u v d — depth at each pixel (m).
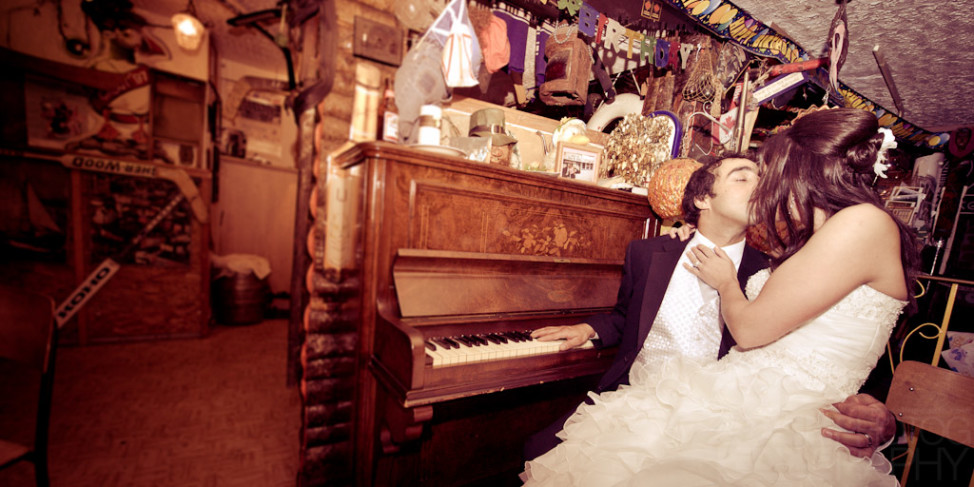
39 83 3.84
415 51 2.03
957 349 2.67
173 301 4.55
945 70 3.25
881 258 0.99
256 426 2.89
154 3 4.14
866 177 1.13
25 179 3.85
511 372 1.54
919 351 2.80
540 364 1.61
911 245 1.05
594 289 2.16
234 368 3.91
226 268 5.26
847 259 0.97
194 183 4.52
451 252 1.76
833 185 1.10
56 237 4.01
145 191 4.33
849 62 3.26
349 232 1.91
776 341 1.17
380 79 2.12
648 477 0.97
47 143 3.91
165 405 3.10
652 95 2.90
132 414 2.93
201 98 4.61
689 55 2.72
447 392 1.39
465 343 1.58
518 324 1.86
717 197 1.47
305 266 2.28
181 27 4.16
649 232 2.45
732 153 1.51
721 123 2.84
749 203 1.27
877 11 2.51
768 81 2.86
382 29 2.11
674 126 2.42
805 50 3.01
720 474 0.94
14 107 3.76
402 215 1.68
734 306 1.15
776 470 0.94
